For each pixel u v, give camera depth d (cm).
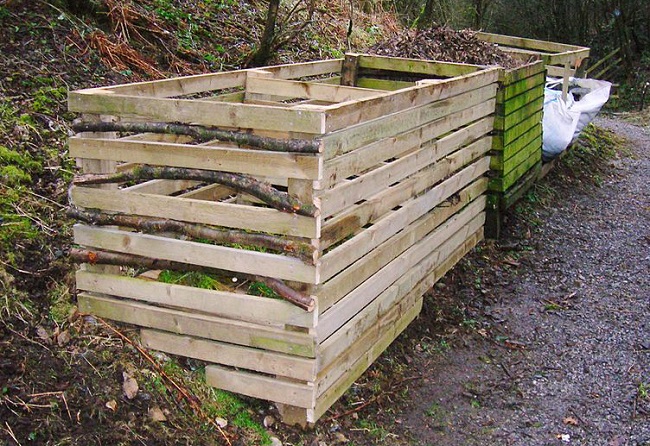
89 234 353
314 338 318
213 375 346
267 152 304
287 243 309
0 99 472
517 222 656
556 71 825
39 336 344
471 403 405
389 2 1330
